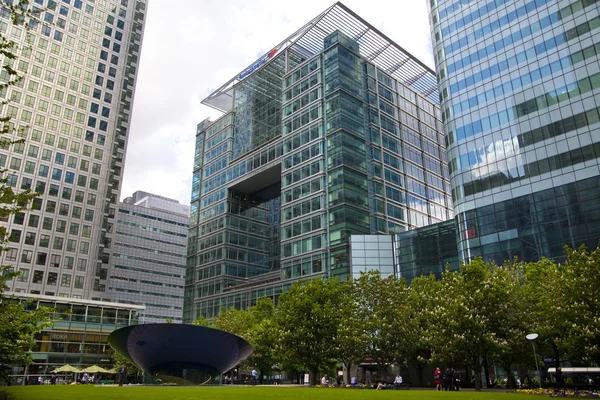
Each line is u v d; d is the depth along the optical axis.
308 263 76.69
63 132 98.88
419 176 92.62
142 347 27.72
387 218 80.44
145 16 124.62
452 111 67.62
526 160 57.31
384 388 38.19
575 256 30.52
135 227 149.50
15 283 84.62
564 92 56.12
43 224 91.19
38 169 93.25
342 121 79.12
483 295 33.84
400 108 94.81
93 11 111.50
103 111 106.88
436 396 21.67
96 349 75.81
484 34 67.06
